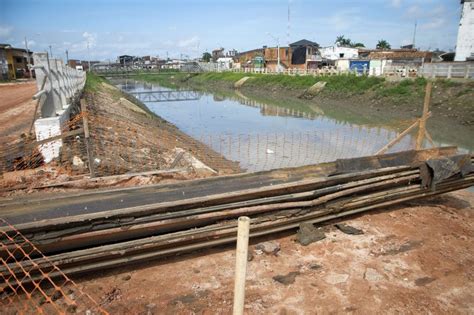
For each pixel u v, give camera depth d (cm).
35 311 393
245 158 1421
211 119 2838
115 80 10394
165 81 9500
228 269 482
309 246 546
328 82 4212
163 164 1045
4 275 411
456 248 554
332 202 595
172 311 400
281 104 3850
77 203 536
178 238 473
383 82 3488
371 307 416
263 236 564
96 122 1391
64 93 1141
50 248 429
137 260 466
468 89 2545
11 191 661
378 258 517
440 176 682
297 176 674
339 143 1691
